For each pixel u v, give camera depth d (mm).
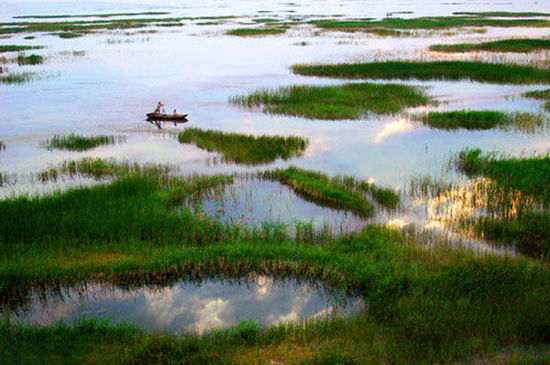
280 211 14477
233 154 19406
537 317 8586
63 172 17516
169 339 8531
